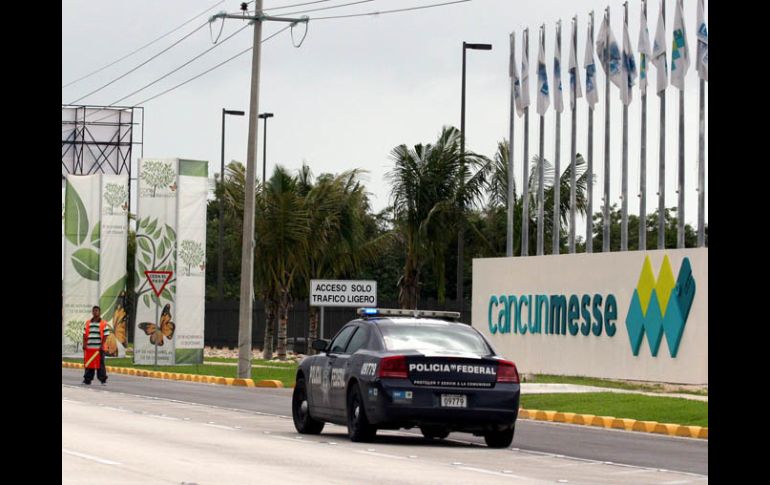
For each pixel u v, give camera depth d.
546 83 101.75
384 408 45.72
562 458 44.06
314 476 35.56
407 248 109.25
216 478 34.50
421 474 36.78
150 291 121.06
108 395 76.62
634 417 61.88
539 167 102.75
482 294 107.94
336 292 91.69
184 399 74.56
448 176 106.94
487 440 48.16
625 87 92.12
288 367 116.62
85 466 36.84
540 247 102.62
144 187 121.81
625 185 92.31
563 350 97.06
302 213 131.38
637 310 88.75
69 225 131.88
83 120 194.38
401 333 47.84
